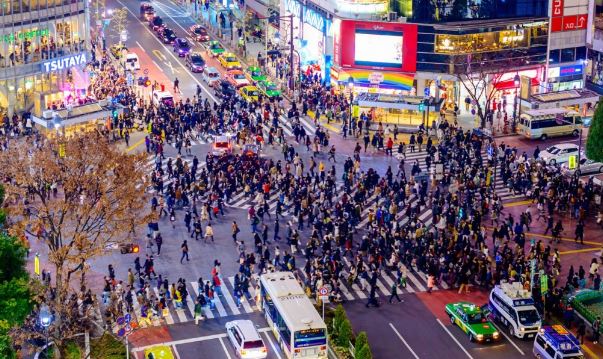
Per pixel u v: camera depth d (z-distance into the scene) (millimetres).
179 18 164625
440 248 78750
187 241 84188
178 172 94875
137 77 131250
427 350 67438
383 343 68375
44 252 80812
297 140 108125
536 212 89812
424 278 77688
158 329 70250
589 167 97562
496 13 117500
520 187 93312
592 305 72812
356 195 90000
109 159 68188
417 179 94000
